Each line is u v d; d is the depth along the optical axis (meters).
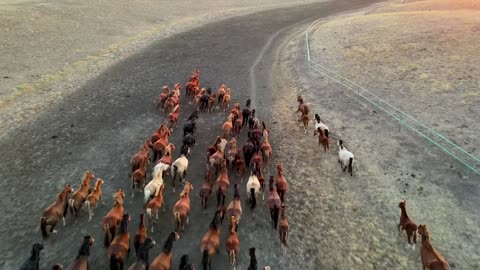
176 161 16.59
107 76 31.16
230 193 16.52
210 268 12.02
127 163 18.81
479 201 15.63
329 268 12.78
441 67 28.38
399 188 16.77
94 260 12.74
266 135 19.94
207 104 25.00
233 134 22.00
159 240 13.69
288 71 33.25
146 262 11.35
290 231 14.43
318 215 15.35
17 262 12.60
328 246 13.73
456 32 35.09
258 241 13.88
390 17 45.59
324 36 41.44
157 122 23.38
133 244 13.32
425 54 31.30
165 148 18.19
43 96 26.58
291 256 13.25
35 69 30.88
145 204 14.62
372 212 15.45
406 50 32.78
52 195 16.20
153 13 54.12
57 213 13.30
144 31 45.19
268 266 12.20
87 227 14.23
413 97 24.78
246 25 51.78
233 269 12.59
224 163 16.53
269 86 30.11
